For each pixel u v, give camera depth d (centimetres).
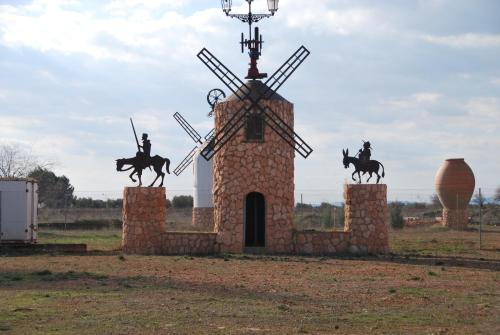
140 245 3359
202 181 5381
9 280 2191
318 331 1429
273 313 1619
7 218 3372
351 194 3347
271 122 3375
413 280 2302
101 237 4562
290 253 3309
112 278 2262
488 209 7606
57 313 1591
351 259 3066
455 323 1528
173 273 2441
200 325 1469
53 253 3294
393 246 3794
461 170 5731
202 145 5425
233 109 3384
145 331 1408
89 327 1442
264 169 3359
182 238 3359
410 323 1526
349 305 1762
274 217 3353
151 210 3372
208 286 2083
